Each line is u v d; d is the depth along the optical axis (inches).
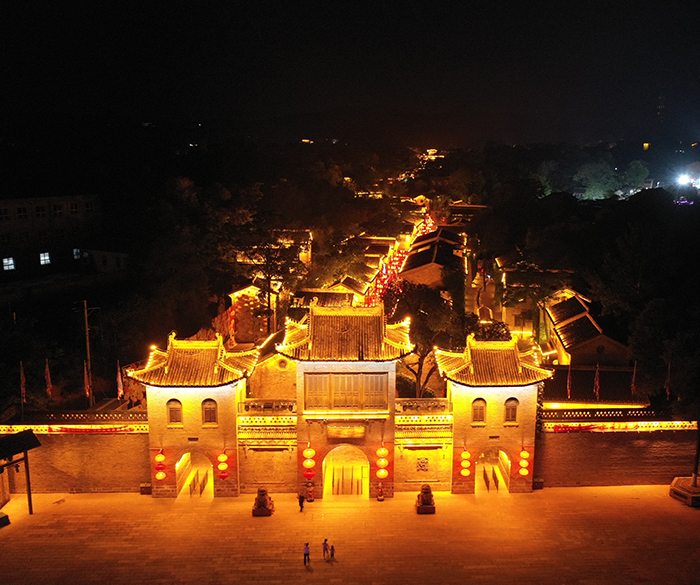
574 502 1718.8
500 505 1704.0
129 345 2492.6
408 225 5241.1
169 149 4771.2
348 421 1694.1
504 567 1441.9
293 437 1738.4
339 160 7047.2
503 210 4847.4
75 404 2215.8
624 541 1540.4
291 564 1451.8
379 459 1720.0
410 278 3528.5
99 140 4244.6
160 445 1717.5
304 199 4739.2
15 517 1641.2
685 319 2151.8
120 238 3225.9
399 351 1674.5
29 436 1679.4
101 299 2721.5
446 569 1435.8
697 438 1743.4
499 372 1711.4
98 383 2354.8
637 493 1765.5
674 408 1786.4
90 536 1557.6
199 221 3363.7
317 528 1596.9
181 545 1523.1
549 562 1460.4
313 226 4370.1
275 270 3198.8
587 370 2313.0
